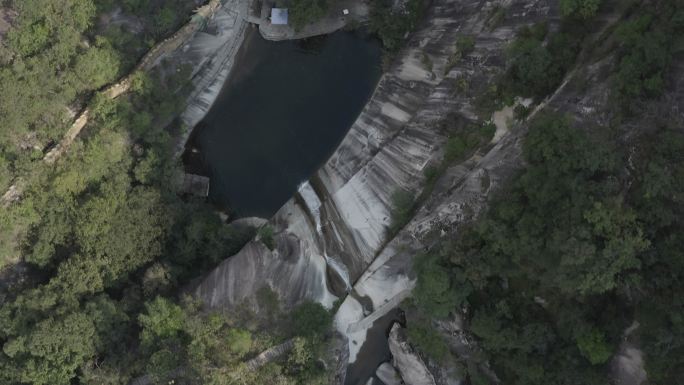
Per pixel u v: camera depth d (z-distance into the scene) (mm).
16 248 37188
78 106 39000
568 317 31250
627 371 30359
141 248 38406
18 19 37125
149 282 37969
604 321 30766
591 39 32406
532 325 32312
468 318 35344
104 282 37656
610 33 31531
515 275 32844
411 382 36875
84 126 38844
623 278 29141
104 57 38000
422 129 38906
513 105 34750
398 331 37594
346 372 38344
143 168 39625
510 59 34562
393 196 38969
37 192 36781
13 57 37094
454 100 37625
